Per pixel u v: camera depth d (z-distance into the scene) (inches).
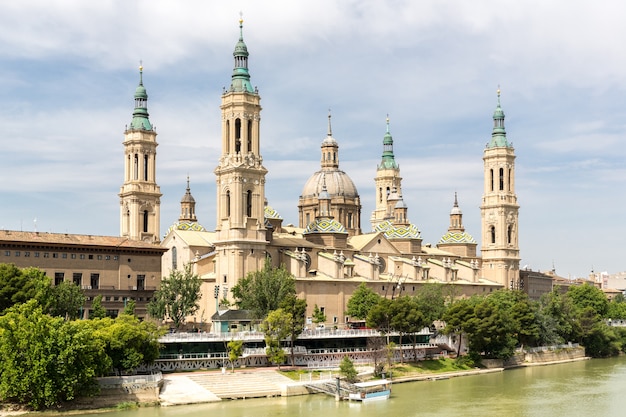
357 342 6658.5
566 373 6953.7
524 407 5054.1
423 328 7244.1
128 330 4982.8
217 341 5772.6
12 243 6348.4
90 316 6195.9
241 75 7450.8
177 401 4948.3
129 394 4852.4
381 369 6161.4
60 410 4539.9
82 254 6747.1
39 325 4473.4
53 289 5767.7
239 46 7490.2
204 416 4559.5
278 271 6628.9
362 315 7377.0
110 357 4845.0
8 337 4439.0
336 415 4690.0
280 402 5108.3
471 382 6254.9
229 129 7372.1
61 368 4456.2
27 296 5369.1
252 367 5890.8
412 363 6756.9
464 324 6988.2
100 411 4648.1
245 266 7121.1
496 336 7121.1
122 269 6968.5
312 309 7514.8
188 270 6929.1
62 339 4498.0
